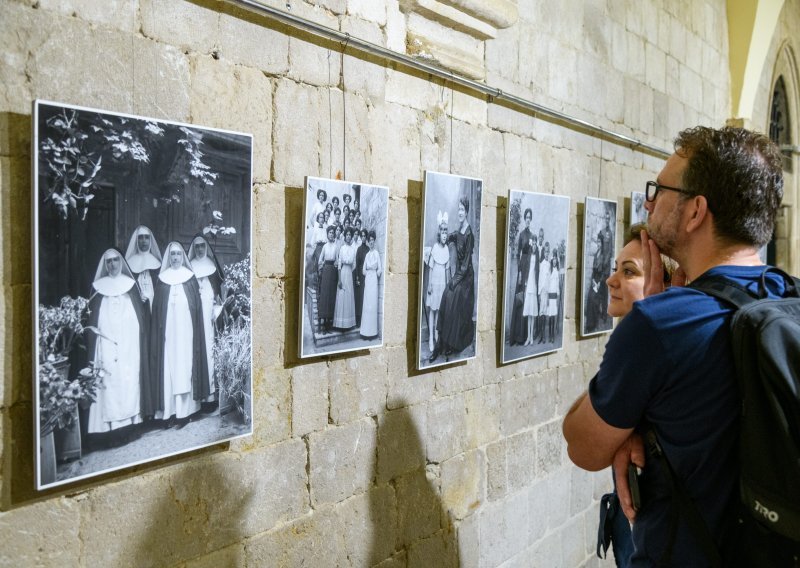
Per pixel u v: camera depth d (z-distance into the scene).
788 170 9.79
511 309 3.75
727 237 1.66
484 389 3.66
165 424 2.00
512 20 3.40
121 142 1.84
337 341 2.63
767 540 1.41
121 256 1.85
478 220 3.39
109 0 1.91
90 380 1.80
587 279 4.58
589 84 4.67
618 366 1.62
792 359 1.38
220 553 2.28
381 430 2.95
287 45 2.46
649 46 5.55
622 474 1.74
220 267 2.14
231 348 2.19
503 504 3.85
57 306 1.72
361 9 2.79
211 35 2.19
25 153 1.73
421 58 3.07
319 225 2.50
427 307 3.09
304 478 2.59
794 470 1.35
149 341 1.94
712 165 1.64
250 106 2.32
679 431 1.56
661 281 1.95
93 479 1.91
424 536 3.23
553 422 4.36
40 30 1.75
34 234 1.66
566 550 4.54
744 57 7.21
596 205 4.59
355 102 2.75
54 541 1.82
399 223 3.02
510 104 3.79
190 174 2.03
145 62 2.00
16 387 1.73
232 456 2.31
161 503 2.09
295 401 2.54
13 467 1.73
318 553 2.65
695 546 1.53
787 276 1.66
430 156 3.19
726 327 1.50
